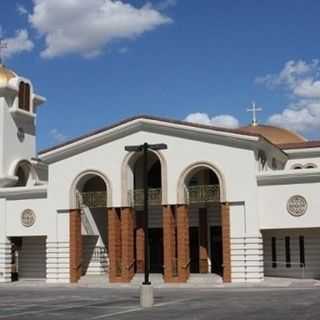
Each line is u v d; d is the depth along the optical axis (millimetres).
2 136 50594
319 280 40969
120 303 28281
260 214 40375
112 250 43531
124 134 44062
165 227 42156
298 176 39438
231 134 41031
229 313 22531
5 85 50781
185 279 41375
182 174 42219
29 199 47406
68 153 45625
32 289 40438
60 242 45469
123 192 43562
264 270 44438
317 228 39750
